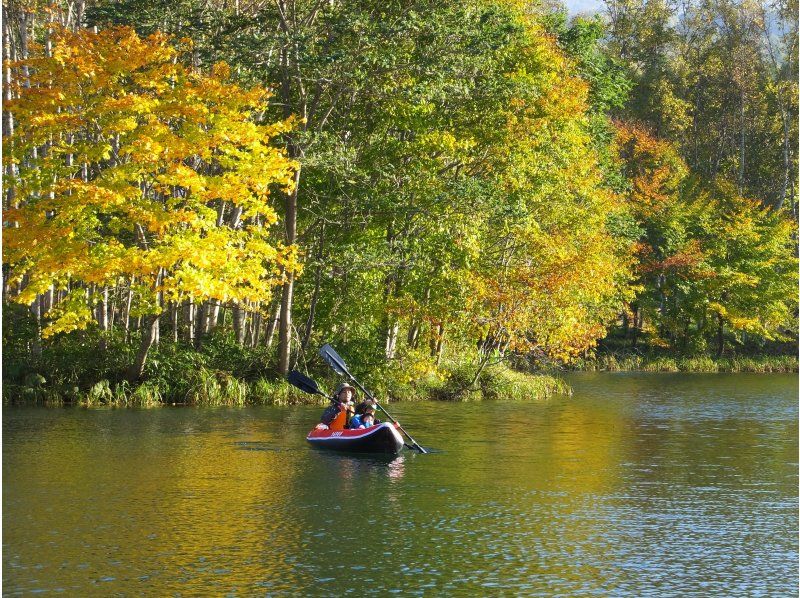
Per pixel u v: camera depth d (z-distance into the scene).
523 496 12.58
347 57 25.25
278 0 25.23
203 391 24.95
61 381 24.58
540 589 8.45
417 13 26.02
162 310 22.94
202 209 22.61
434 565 9.14
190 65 26.39
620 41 69.50
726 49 67.19
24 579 8.63
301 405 24.91
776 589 8.51
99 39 22.33
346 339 28.45
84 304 22.67
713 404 28.23
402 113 27.22
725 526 10.91
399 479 13.80
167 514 11.31
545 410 25.36
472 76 27.25
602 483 13.63
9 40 28.69
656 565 9.23
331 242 28.28
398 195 26.94
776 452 17.17
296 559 9.31
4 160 21.92
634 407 26.84
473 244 27.30
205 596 8.18
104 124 22.19
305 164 25.39
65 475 13.91
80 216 22.06
